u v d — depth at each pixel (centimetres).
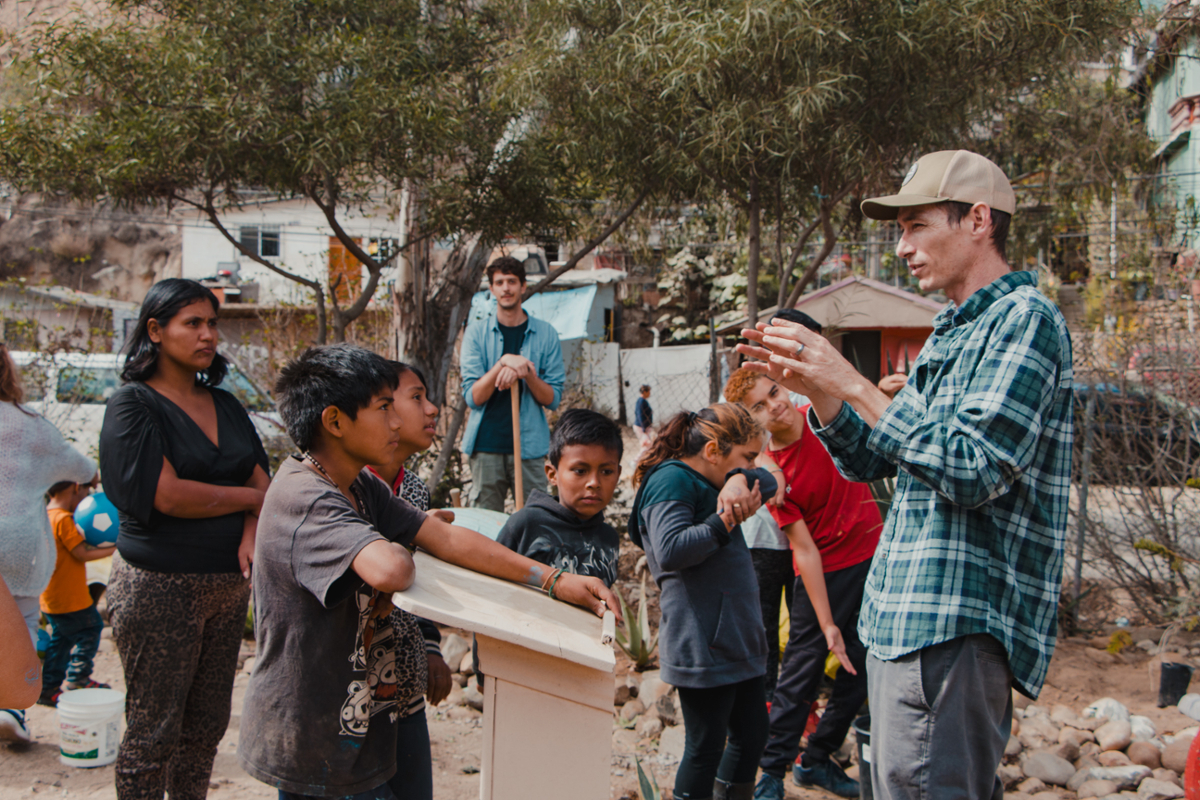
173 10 550
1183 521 527
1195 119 1160
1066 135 823
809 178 553
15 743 364
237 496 273
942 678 191
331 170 522
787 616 443
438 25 604
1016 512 194
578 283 1889
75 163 520
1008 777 359
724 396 362
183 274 1980
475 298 1009
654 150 545
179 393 279
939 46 490
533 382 479
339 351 201
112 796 323
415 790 232
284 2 522
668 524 272
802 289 570
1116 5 531
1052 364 190
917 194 212
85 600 416
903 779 195
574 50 542
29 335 940
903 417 191
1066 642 522
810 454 346
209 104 482
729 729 292
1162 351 530
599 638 174
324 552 178
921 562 197
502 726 169
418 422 236
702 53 462
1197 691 444
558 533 289
